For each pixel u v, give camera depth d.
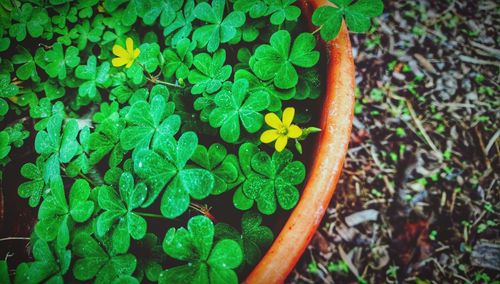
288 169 0.17
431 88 0.26
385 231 0.23
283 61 0.17
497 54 0.26
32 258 0.18
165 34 0.19
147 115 0.17
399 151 0.24
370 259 0.23
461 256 0.22
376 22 0.27
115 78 0.20
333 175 0.16
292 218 0.16
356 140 0.25
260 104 0.17
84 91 0.20
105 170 0.19
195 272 0.15
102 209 0.17
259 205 0.16
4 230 0.19
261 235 0.17
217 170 0.17
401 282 0.22
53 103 0.21
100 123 0.19
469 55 0.26
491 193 0.23
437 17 0.27
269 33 0.19
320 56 0.18
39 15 0.21
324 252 0.23
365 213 0.23
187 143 0.16
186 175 0.15
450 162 0.24
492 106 0.25
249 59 0.18
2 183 0.19
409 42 0.27
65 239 0.16
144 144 0.17
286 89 0.17
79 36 0.21
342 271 0.23
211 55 0.19
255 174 0.17
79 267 0.16
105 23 0.21
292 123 0.18
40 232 0.16
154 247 0.17
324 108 0.17
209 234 0.15
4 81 0.21
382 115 0.25
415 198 0.23
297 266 0.23
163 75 0.20
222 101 0.17
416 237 0.23
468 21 0.27
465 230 0.23
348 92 0.17
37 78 0.21
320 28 0.17
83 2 0.21
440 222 0.23
